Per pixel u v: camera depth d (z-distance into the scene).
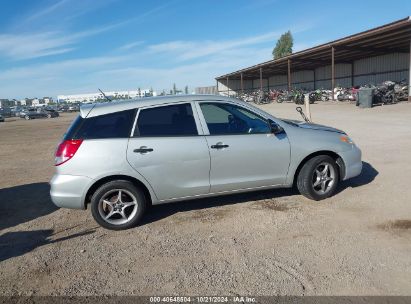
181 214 5.11
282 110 27.17
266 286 3.20
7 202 6.25
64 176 4.52
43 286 3.44
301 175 5.25
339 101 31.28
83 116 4.65
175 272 3.54
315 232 4.23
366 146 9.39
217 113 4.96
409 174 6.42
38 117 51.12
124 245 4.23
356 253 3.67
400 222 4.36
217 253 3.88
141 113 4.73
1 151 13.45
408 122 14.17
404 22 22.41
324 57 38.41
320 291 3.08
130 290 3.28
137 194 4.67
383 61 37.00
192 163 4.75
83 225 4.95
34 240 4.54
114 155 4.53
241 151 4.89
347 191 5.65
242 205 5.30
